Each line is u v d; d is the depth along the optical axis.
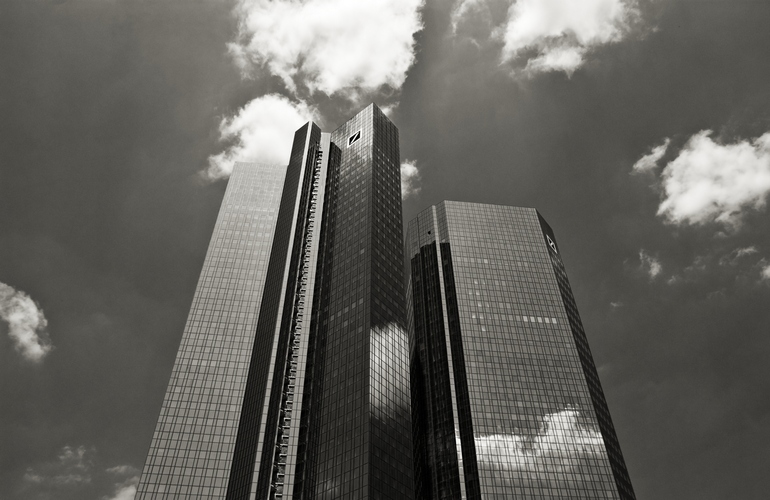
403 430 132.62
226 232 194.88
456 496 155.00
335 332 152.00
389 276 166.12
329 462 124.19
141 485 132.12
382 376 137.00
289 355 152.38
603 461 156.38
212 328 166.88
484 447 158.62
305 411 139.38
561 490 149.75
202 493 132.75
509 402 169.50
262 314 169.62
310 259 174.75
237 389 153.75
